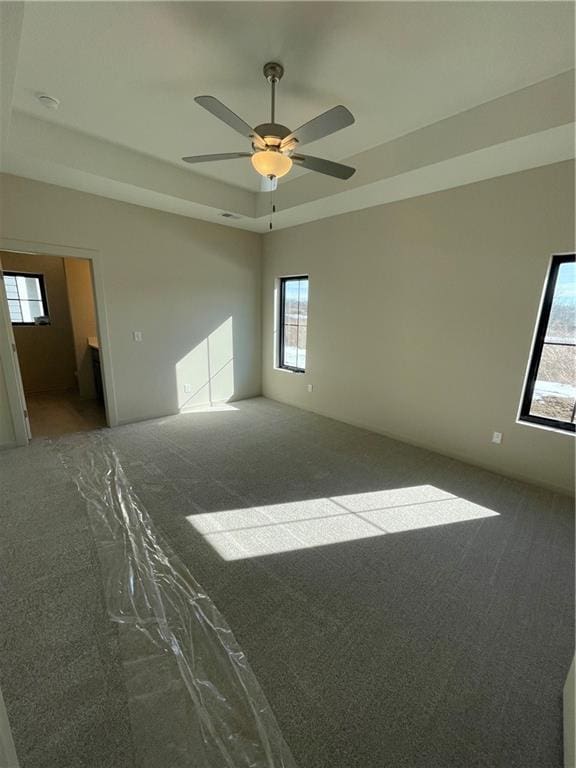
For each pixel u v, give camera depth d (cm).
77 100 240
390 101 235
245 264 504
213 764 109
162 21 171
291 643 150
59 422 425
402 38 180
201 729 118
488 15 164
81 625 155
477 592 181
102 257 373
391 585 184
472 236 307
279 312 525
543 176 264
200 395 491
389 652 148
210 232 458
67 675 134
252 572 191
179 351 457
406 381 376
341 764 110
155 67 205
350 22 170
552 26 169
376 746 115
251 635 154
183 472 304
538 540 223
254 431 409
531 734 119
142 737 116
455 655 147
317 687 133
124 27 174
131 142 302
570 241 257
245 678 135
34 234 327
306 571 193
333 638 153
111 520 233
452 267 324
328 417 464
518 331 291
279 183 389
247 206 420
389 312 380
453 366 336
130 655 142
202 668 138
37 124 267
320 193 351
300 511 250
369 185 313
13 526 224
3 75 164
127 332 407
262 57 196
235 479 294
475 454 330
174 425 423
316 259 445
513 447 305
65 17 168
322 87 221
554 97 209
